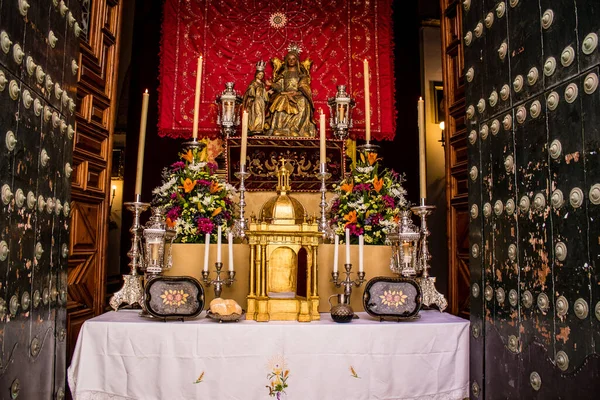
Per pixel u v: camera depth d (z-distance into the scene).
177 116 4.84
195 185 3.43
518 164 2.41
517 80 2.43
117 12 3.81
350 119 4.54
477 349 2.68
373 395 2.52
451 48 3.68
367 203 3.44
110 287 4.92
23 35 2.17
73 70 2.80
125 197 5.01
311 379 2.50
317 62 5.03
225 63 4.96
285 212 2.93
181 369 2.47
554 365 2.10
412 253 2.91
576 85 2.02
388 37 5.14
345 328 2.55
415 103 5.38
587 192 1.94
